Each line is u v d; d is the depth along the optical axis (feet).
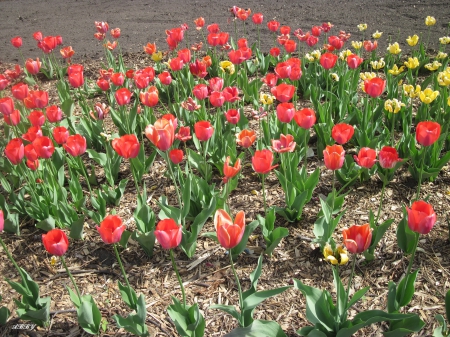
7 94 11.66
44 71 12.32
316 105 8.59
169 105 9.42
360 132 7.34
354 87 9.23
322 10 16.35
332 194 6.09
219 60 12.05
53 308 5.63
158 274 5.95
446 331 4.69
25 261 6.30
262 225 5.89
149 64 12.79
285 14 16.37
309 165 7.62
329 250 4.75
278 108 5.86
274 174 7.47
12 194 6.82
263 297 4.60
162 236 4.29
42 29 17.70
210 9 17.97
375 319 4.38
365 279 5.65
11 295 5.86
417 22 14.10
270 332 4.60
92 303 4.99
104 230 4.49
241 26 15.56
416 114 8.32
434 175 6.83
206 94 7.14
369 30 13.91
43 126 8.73
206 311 5.44
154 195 7.27
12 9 21.35
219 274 5.87
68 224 6.48
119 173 7.87
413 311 5.22
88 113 8.95
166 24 16.69
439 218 6.37
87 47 15.01
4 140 8.24
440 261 5.76
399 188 6.94
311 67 10.08
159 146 5.24
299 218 6.44
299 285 4.73
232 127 8.15
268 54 11.79
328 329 4.60
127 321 4.79
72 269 6.12
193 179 6.38
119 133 8.35
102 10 19.67
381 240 6.10
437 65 8.36
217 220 4.28
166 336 5.21
